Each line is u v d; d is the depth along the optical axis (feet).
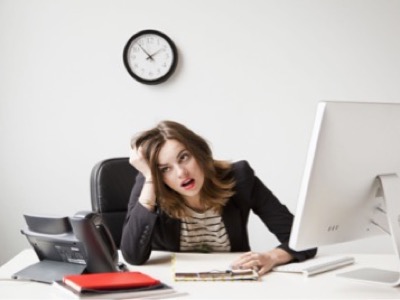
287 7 11.00
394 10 11.03
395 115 4.55
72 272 4.86
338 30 11.02
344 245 10.96
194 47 10.98
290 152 11.04
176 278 4.86
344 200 4.52
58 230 4.96
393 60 11.06
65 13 10.98
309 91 11.04
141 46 10.93
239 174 6.56
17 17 10.95
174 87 11.01
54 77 10.98
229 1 10.98
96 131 11.00
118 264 5.32
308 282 4.79
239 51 11.00
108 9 10.98
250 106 11.02
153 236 6.38
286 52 11.02
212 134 11.02
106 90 11.00
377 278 4.76
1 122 10.97
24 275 4.96
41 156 10.99
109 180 7.24
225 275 4.92
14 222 10.97
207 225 6.50
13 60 10.95
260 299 4.20
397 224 4.51
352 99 11.07
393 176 4.63
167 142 5.82
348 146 4.34
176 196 6.12
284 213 6.58
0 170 10.98
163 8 10.98
